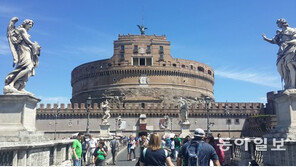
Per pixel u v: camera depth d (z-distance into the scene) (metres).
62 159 13.65
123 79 96.94
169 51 100.75
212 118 85.94
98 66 101.19
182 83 100.50
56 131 81.62
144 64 100.19
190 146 6.84
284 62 11.72
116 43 100.19
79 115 82.88
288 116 10.94
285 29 12.13
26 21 11.81
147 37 100.75
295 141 9.37
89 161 18.69
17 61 11.44
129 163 20.38
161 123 84.06
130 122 83.81
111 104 88.00
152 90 95.56
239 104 87.88
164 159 6.41
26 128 10.75
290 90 10.89
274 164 10.65
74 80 110.69
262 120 78.12
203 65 109.44
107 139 31.77
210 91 112.38
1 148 7.43
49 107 83.00
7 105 10.74
